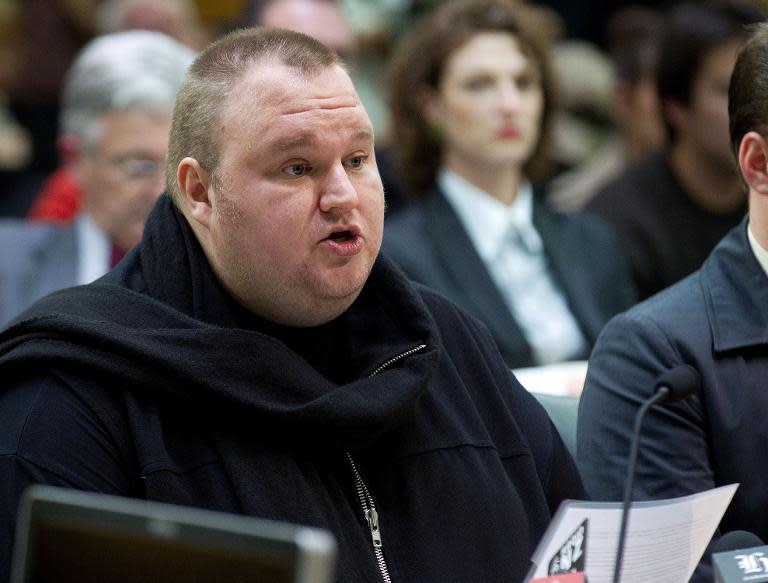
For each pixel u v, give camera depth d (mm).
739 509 7996
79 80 11625
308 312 6938
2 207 16203
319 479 6805
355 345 7344
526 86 13117
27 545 4664
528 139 13031
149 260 7219
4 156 18500
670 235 14039
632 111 17219
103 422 6625
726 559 6246
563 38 22516
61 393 6695
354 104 6855
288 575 4320
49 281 11789
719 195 14164
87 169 11680
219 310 7066
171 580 4484
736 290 8281
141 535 4539
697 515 6676
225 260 6930
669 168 14281
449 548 6980
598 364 8516
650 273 13953
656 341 8203
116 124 11453
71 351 6707
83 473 6559
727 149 13750
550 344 12523
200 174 6945
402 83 13375
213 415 6727
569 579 6195
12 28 18969
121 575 4535
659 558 6586
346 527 6738
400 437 7137
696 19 13719
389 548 6918
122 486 6598
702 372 8094
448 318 7754
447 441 7219
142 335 6719
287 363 6828
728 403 8062
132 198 11555
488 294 12336
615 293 13148
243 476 6574
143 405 6676
